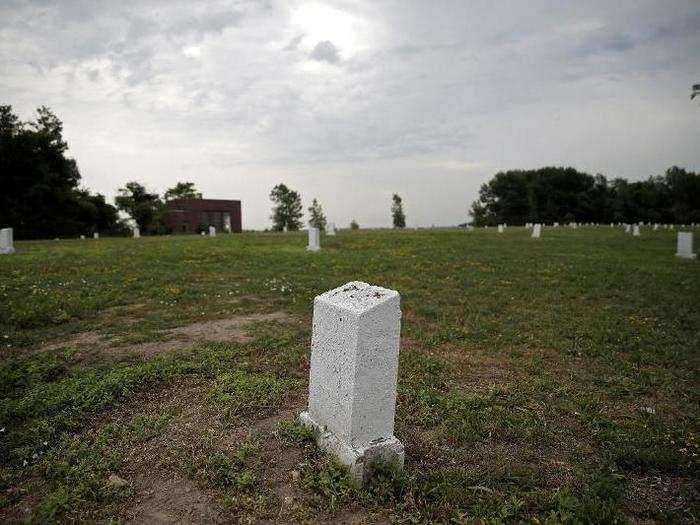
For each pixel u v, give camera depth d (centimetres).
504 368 659
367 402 372
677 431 475
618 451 433
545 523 325
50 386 543
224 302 1039
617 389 587
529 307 1058
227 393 528
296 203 8581
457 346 759
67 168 5356
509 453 434
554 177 10319
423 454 425
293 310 967
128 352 682
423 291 1218
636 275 1556
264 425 462
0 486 370
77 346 715
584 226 6506
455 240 3067
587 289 1284
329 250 2281
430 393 546
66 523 329
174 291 1127
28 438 436
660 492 381
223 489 362
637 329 866
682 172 9888
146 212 6600
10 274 1410
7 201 4722
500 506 348
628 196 9462
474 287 1298
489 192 11181
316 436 413
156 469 390
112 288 1170
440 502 352
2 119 4872
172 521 331
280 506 344
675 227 6062
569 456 432
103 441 428
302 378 593
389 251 2247
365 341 362
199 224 7019
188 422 465
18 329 814
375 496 353
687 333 852
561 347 751
